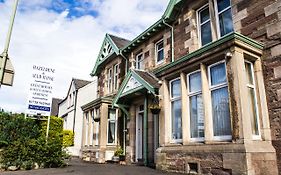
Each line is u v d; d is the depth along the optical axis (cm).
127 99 1285
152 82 1045
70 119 2512
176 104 896
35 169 871
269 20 729
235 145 627
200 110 792
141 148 1190
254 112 702
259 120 692
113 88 1636
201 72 774
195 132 799
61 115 2911
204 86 760
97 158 1382
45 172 780
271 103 686
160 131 914
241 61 675
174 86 918
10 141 931
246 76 718
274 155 648
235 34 669
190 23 1041
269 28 725
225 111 708
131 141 1238
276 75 686
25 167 873
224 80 726
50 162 938
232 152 626
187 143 792
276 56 694
